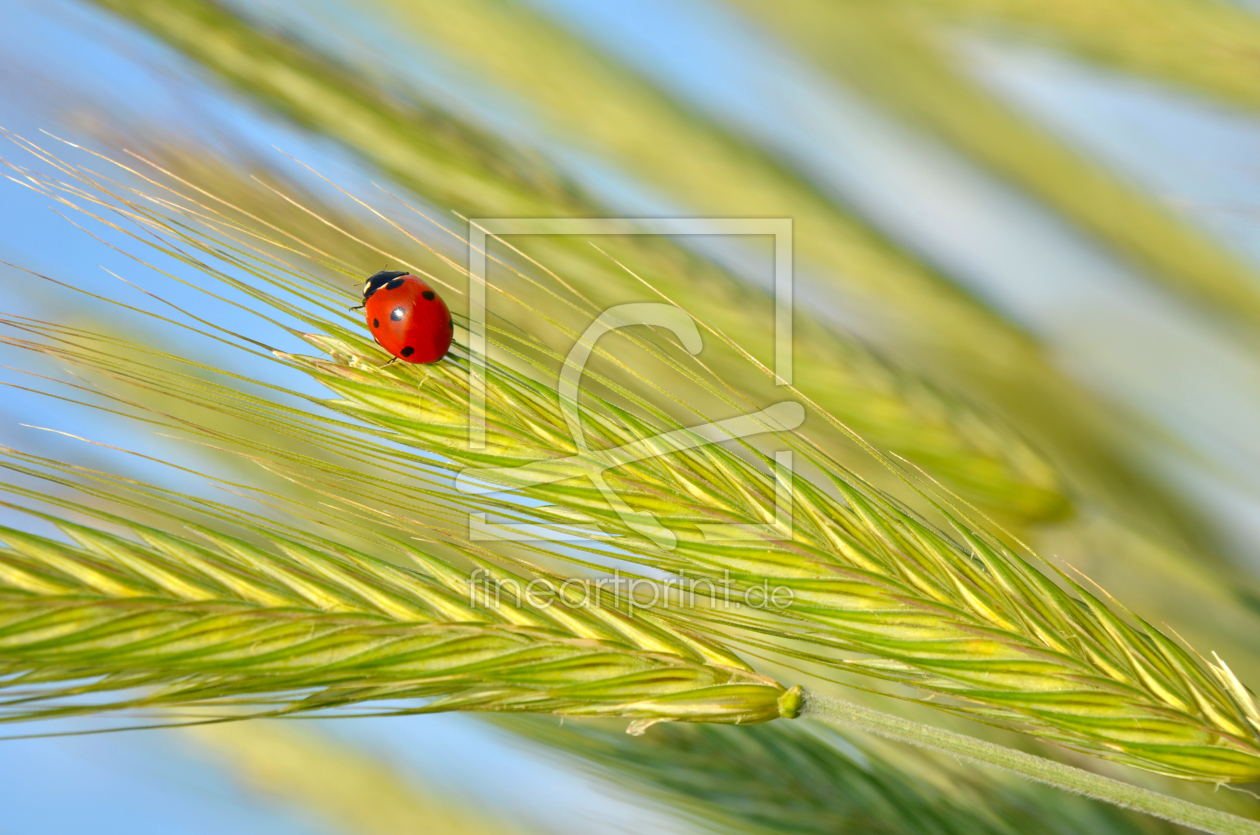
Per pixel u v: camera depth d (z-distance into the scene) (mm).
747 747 384
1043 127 524
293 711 329
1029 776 333
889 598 335
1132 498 438
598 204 403
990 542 342
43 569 323
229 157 397
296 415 339
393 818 440
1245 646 396
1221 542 435
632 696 333
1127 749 334
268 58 396
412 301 341
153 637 323
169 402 403
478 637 331
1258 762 333
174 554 327
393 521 337
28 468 328
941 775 380
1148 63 445
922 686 336
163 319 341
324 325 344
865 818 377
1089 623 338
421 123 400
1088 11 446
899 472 343
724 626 339
